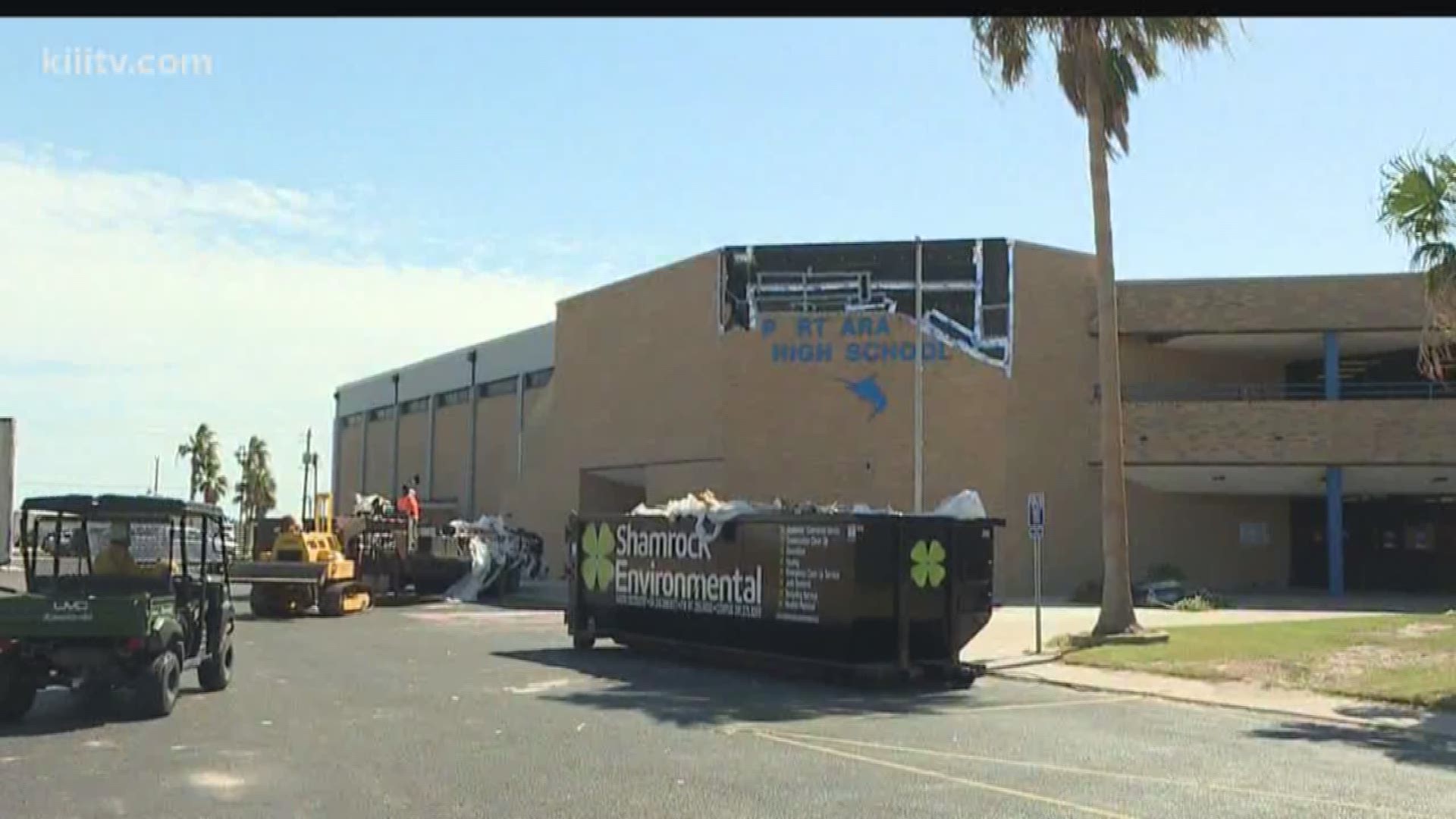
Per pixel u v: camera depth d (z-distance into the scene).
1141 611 30.94
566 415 49.88
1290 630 22.70
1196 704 15.25
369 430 75.69
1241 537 42.12
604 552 21.44
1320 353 41.88
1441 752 11.69
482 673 17.52
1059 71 23.55
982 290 38.50
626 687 16.14
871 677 16.61
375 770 10.08
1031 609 31.98
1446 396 41.00
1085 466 39.00
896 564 17.06
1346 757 11.34
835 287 39.62
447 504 62.81
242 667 18.09
